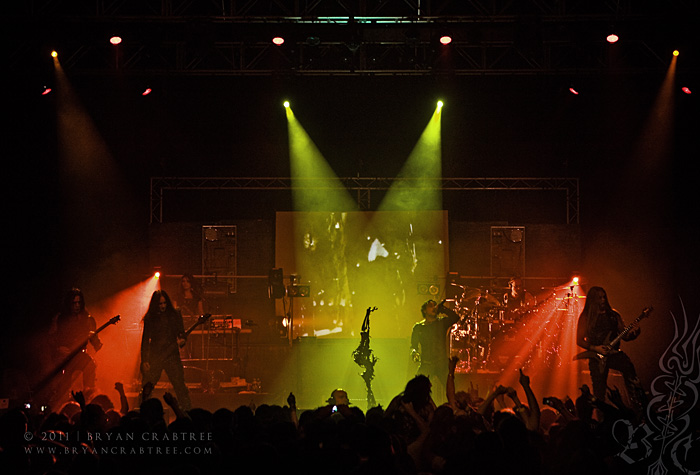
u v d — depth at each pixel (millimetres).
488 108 14078
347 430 4297
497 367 12438
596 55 12805
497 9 12211
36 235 13672
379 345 13086
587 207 14844
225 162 15062
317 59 12961
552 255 14453
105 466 3689
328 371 12594
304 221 14680
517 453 3848
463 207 15453
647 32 11344
